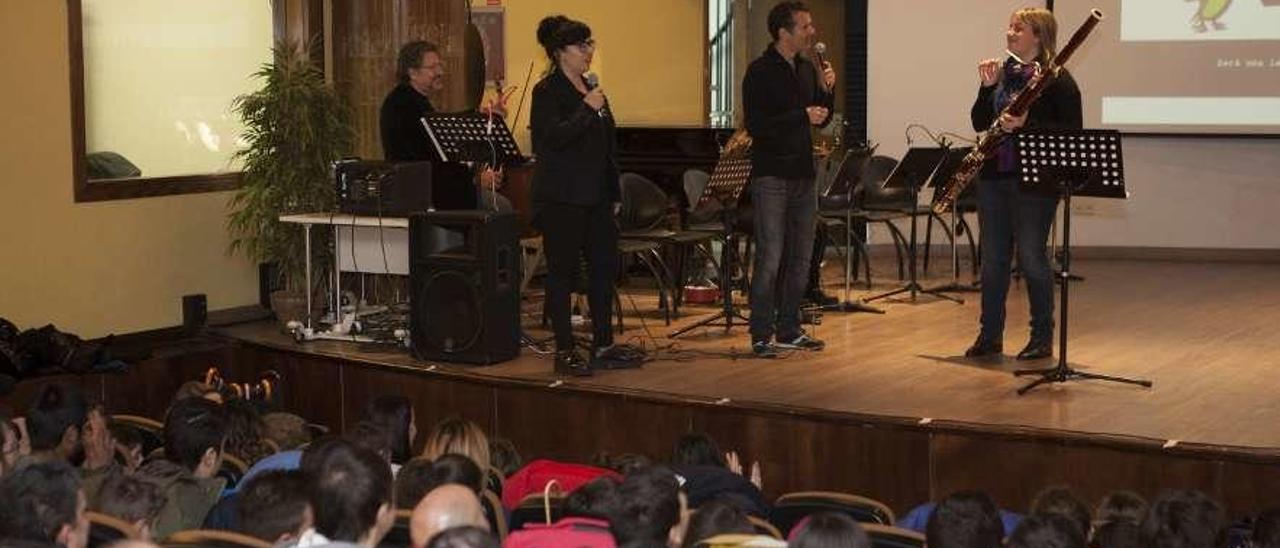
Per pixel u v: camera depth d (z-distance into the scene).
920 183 10.50
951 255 13.40
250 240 10.34
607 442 8.05
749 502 5.18
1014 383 8.01
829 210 10.99
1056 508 4.95
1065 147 7.43
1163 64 12.89
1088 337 9.28
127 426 6.50
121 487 4.67
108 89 9.86
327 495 4.14
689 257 11.48
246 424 5.99
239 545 4.10
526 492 5.55
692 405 7.75
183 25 10.30
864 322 9.95
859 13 15.35
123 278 9.91
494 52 12.19
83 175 9.62
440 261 8.73
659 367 8.55
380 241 9.70
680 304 10.73
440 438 5.46
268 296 10.57
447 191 9.04
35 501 4.16
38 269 9.40
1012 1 13.28
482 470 5.15
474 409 8.48
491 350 8.70
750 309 9.17
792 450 7.53
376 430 5.56
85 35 9.70
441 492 3.85
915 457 7.23
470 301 8.67
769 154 8.66
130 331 9.97
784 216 8.79
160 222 10.12
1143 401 7.54
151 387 9.30
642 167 12.01
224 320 10.34
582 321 9.90
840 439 7.40
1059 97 8.16
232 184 10.60
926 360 8.65
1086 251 13.21
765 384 8.06
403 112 9.39
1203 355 8.70
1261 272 12.20
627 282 11.76
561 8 12.93
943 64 13.52
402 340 9.34
